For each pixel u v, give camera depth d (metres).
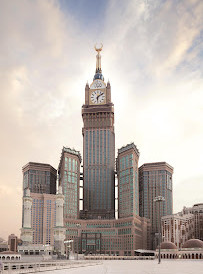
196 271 78.69
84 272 78.06
